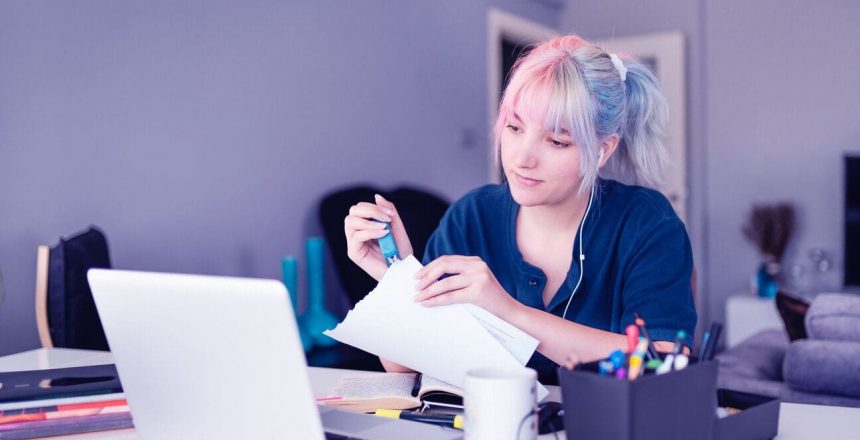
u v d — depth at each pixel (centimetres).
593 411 79
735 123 498
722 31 499
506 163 127
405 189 341
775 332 288
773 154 488
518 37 481
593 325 140
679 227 136
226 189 284
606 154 132
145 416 93
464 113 426
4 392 104
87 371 116
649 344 90
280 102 307
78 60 233
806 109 480
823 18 474
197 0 271
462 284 105
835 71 472
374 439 93
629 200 141
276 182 306
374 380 128
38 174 222
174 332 85
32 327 224
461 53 422
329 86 332
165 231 261
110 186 243
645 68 135
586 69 122
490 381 82
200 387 85
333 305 335
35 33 221
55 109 226
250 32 293
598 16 526
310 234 324
